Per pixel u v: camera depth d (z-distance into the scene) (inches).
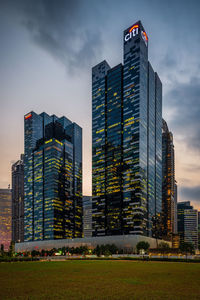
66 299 876.6
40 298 899.4
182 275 1678.2
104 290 1051.9
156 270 2100.1
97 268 2349.9
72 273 1838.1
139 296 924.0
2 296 946.1
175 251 7086.6
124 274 1745.8
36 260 4845.0
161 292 1004.6
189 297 909.2
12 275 1732.3
